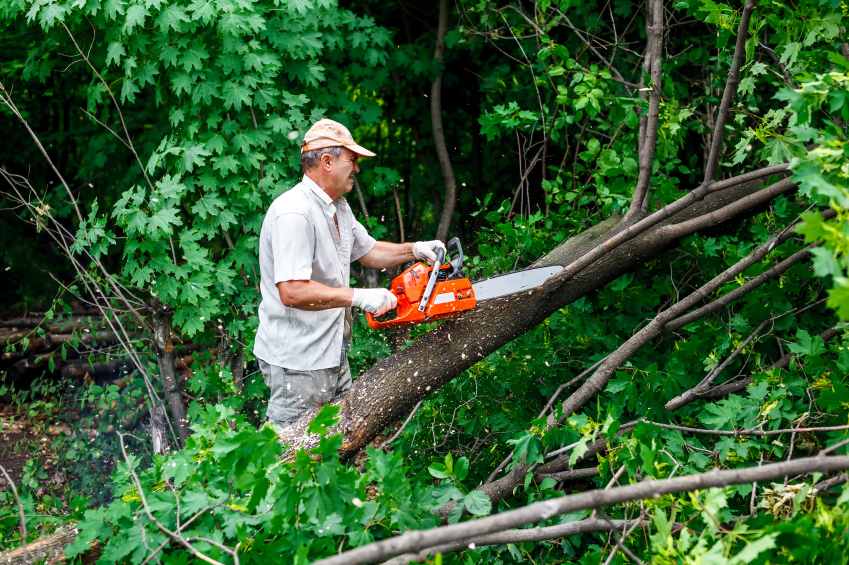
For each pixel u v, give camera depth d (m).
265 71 3.83
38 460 3.93
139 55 3.82
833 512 1.80
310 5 3.99
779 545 1.73
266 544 1.93
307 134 2.83
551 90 4.80
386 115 6.37
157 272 3.76
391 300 2.61
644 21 5.10
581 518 2.40
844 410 2.29
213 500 2.03
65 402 4.66
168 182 3.62
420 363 2.76
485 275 3.89
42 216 3.86
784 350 3.29
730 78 2.74
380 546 1.45
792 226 2.79
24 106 6.00
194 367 4.04
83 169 5.85
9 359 4.85
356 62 5.14
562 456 2.67
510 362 3.33
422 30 6.13
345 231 3.00
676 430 2.65
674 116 3.50
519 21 5.09
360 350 3.83
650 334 2.89
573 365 3.49
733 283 3.31
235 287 3.84
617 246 2.83
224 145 3.79
